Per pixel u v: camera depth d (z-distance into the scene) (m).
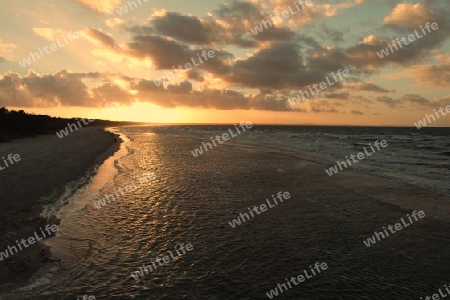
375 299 6.81
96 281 7.29
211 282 7.37
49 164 21.44
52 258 8.30
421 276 7.81
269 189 17.00
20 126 49.06
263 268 8.10
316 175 21.19
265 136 73.38
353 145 45.31
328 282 7.46
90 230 10.52
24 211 11.57
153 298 6.66
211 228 10.98
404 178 19.92
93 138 53.59
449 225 11.35
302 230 10.88
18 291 6.71
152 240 9.80
